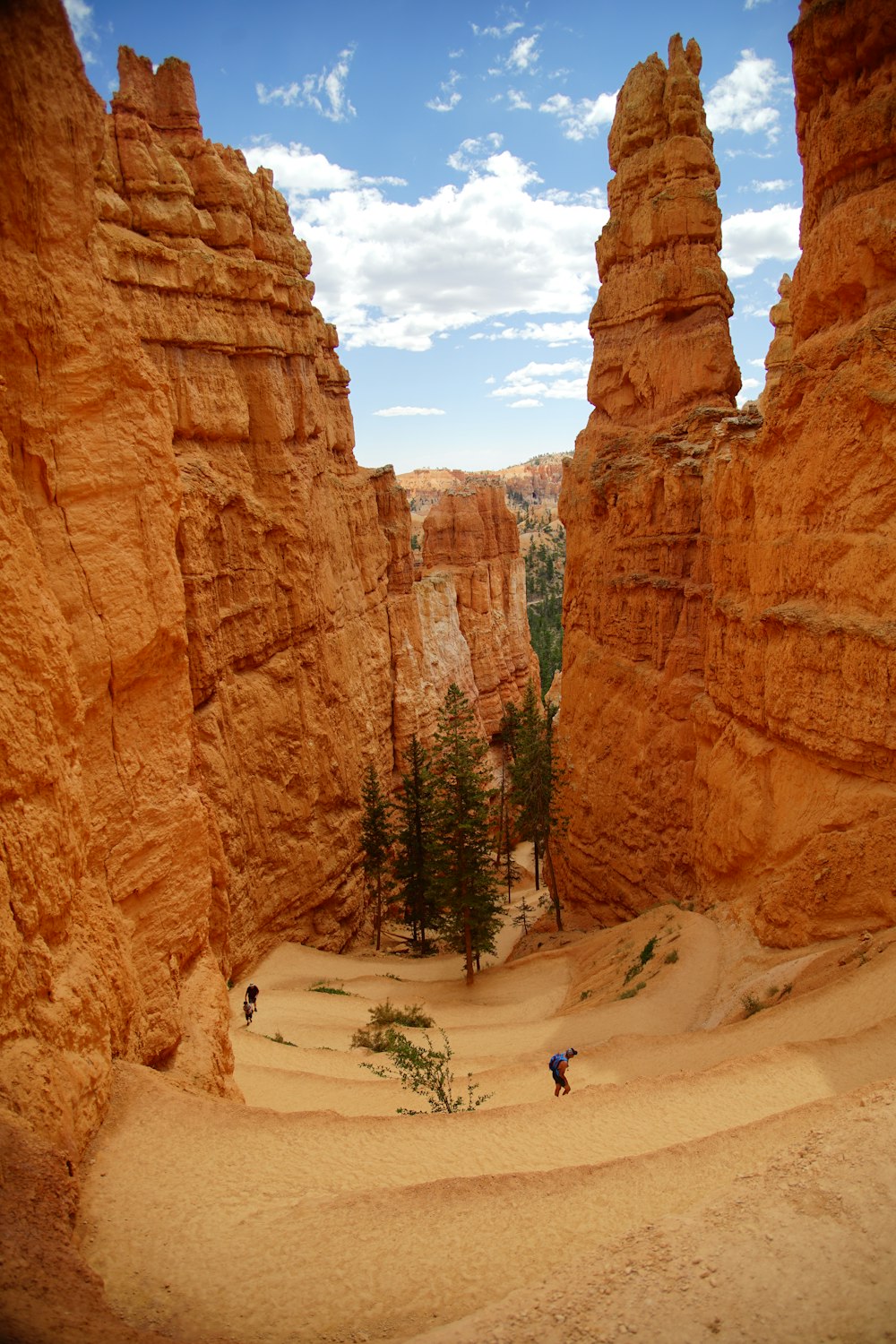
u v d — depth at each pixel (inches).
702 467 1288.1
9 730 420.2
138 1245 362.6
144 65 1437.0
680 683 1295.5
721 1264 297.7
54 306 514.6
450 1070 808.9
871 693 813.9
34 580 461.4
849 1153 349.4
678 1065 682.8
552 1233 355.3
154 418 603.8
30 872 424.5
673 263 1395.2
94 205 546.6
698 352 1386.6
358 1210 378.9
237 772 1339.8
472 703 2970.0
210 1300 328.5
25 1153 353.1
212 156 1434.5
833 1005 680.4
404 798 1807.3
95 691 549.0
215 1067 624.1
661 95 1401.3
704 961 987.9
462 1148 471.2
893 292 802.8
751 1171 351.6
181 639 635.5
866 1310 272.7
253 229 1520.7
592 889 1553.9
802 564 912.3
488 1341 275.9
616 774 1457.9
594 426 1588.3
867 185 825.5
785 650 934.4
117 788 571.2
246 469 1433.3
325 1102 710.5
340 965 1450.5
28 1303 281.1
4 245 485.1
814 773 911.7
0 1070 382.6
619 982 1075.9
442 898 1457.9
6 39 472.1
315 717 1587.1
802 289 914.1
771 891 944.9
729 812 1061.1
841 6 807.1
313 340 1668.3
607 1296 290.2
